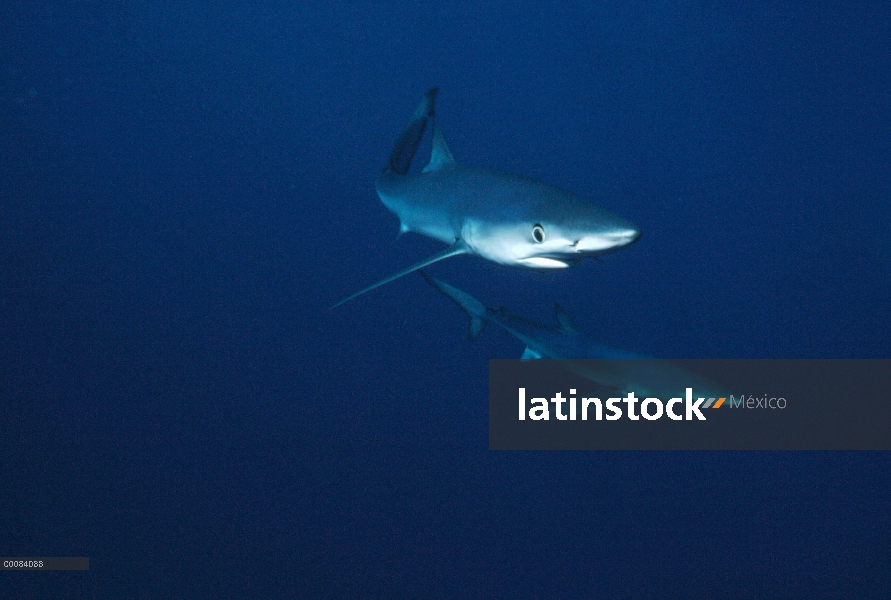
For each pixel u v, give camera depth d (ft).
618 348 15.33
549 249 11.00
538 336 16.56
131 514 26.17
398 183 17.07
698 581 25.62
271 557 25.04
